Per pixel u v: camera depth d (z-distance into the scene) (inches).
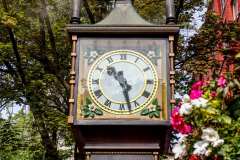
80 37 196.5
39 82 485.7
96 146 185.5
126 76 191.8
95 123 183.9
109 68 192.9
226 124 167.6
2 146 556.4
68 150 575.2
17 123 569.3
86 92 189.3
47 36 534.9
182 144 175.9
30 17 496.7
